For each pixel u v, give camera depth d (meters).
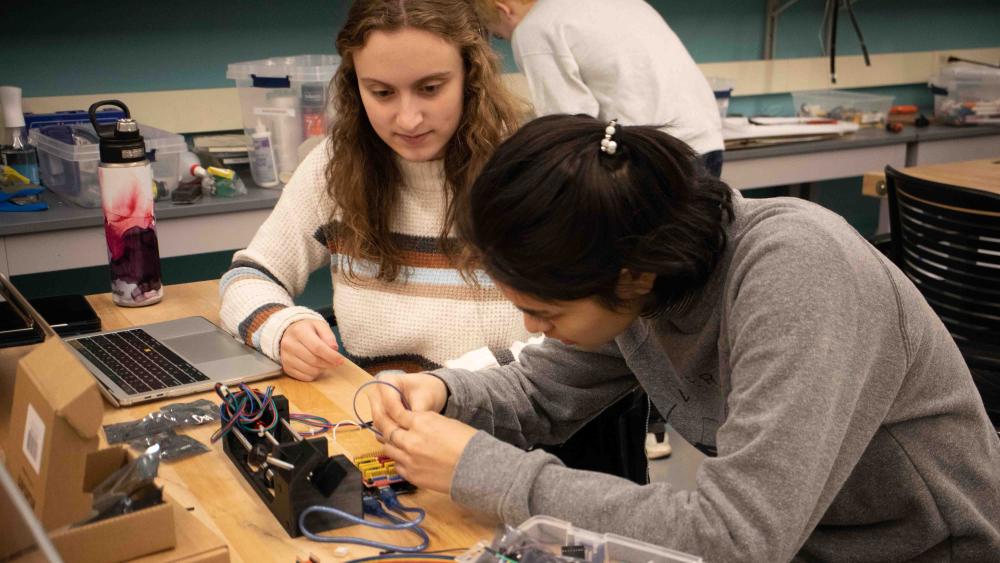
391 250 1.57
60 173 2.46
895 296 0.92
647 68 2.54
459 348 1.56
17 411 0.91
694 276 0.91
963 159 3.71
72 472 0.82
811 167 3.35
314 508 0.93
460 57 1.42
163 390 1.27
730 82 3.46
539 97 2.60
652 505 0.88
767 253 0.89
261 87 2.60
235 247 2.50
